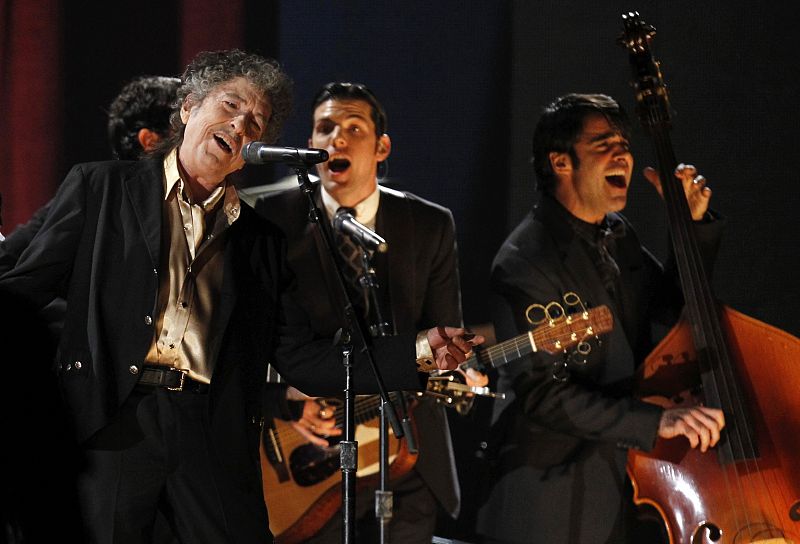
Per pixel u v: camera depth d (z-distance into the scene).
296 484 14.08
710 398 12.75
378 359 10.45
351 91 14.63
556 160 14.20
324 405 13.85
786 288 17.88
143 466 9.60
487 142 19.53
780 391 12.74
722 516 12.34
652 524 14.33
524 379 13.30
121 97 14.79
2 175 19.75
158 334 9.72
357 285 13.86
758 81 18.09
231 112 10.21
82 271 9.73
